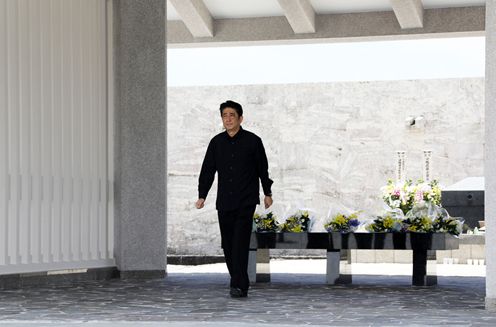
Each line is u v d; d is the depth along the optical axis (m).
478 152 51.38
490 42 19.88
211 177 22.09
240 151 21.59
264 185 21.78
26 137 26.12
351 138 52.44
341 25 43.72
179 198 52.84
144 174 29.36
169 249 52.88
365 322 17.61
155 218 29.47
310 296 23.28
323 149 52.59
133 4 29.34
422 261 27.05
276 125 52.88
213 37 44.78
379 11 43.44
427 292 24.78
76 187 27.88
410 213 27.33
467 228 46.50
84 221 28.17
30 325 17.09
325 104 52.59
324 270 37.56
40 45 26.66
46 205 26.77
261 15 44.47
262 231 28.05
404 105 52.06
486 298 19.86
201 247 52.62
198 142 53.00
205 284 26.89
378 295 23.73
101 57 28.97
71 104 27.75
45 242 26.73
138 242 29.31
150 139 29.41
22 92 26.05
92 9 28.59
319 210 52.56
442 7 42.84
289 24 44.25
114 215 29.34
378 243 27.12
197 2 42.72
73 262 27.75
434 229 27.17
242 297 22.59
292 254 50.66
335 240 27.39
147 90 29.41
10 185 25.64
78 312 19.34
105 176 29.08
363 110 52.34
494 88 19.81
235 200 21.59
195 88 53.12
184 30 45.16
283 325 16.94
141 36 29.39
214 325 16.95
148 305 20.78
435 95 51.75
